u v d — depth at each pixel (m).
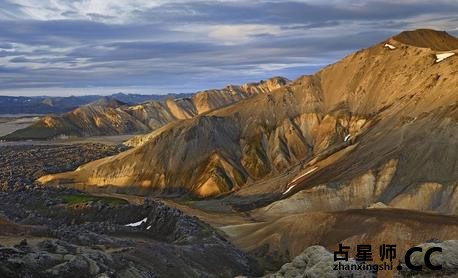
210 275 66.06
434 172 101.62
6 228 70.50
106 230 89.06
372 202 103.88
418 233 66.44
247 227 93.31
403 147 111.00
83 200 114.50
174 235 84.50
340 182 110.12
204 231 85.62
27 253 51.19
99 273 50.97
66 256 52.50
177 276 60.22
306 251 44.59
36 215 106.69
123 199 119.25
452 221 68.19
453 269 37.25
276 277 44.16
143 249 63.81
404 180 103.69
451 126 108.00
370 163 112.88
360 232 70.75
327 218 78.19
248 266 74.44
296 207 108.88
